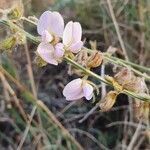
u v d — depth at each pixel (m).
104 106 0.12
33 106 0.26
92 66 0.12
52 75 0.29
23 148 0.27
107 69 0.26
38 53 0.11
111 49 0.18
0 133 0.28
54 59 0.11
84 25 0.29
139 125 0.25
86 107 0.27
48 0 0.30
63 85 0.28
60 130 0.26
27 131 0.25
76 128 0.28
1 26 0.13
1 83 0.28
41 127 0.26
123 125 0.27
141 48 0.28
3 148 0.28
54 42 0.11
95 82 0.25
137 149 0.26
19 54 0.27
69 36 0.11
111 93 0.12
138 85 0.12
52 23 0.11
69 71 0.13
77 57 0.12
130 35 0.29
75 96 0.12
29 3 0.28
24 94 0.26
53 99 0.29
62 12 0.30
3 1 0.20
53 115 0.26
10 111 0.28
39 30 0.11
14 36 0.12
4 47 0.12
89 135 0.27
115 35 0.28
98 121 0.28
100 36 0.29
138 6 0.28
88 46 0.29
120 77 0.12
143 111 0.13
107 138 0.27
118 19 0.28
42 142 0.27
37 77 0.29
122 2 0.28
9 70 0.28
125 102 0.27
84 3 0.30
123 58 0.28
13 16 0.12
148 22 0.28
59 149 0.26
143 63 0.28
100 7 0.29
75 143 0.25
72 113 0.28
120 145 0.27
